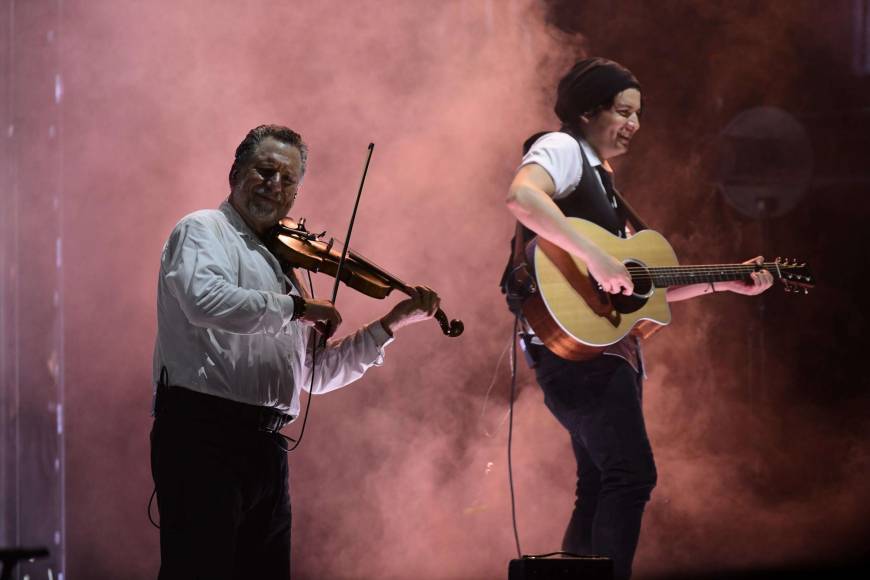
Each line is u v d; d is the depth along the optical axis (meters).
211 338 10.63
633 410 13.76
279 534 11.36
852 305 26.97
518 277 14.09
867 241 27.02
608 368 13.85
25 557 12.92
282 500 11.28
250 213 11.40
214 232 10.87
